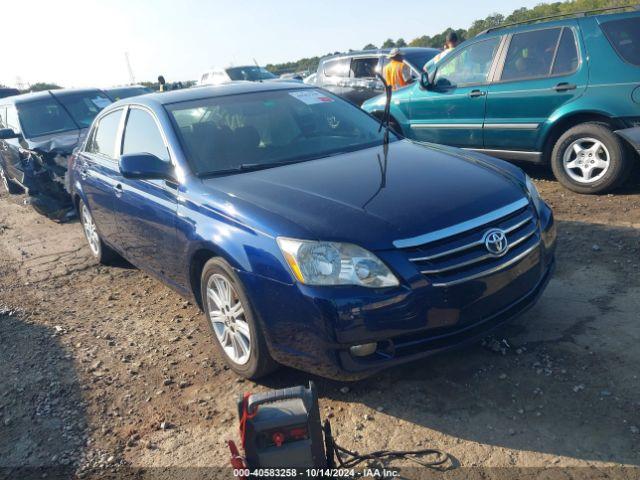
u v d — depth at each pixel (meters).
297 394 2.22
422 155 3.81
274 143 4.04
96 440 3.08
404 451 2.68
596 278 4.11
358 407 3.03
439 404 2.97
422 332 2.80
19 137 8.69
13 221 8.31
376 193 3.12
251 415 2.16
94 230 5.74
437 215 2.89
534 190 3.62
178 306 4.67
